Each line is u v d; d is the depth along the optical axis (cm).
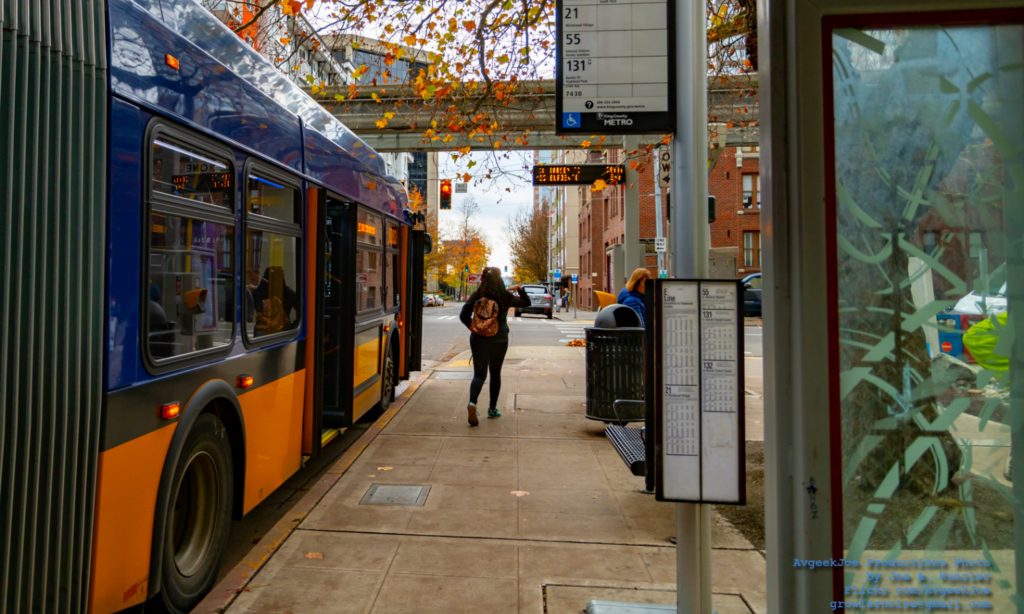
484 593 345
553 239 7519
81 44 245
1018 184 201
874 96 201
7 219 218
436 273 8194
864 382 205
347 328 600
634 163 1162
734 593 350
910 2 193
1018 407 203
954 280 203
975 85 201
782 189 199
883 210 203
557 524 445
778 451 200
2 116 219
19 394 220
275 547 404
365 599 337
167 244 297
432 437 684
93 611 249
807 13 194
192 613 321
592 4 287
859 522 206
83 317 243
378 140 1934
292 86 493
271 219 429
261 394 412
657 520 452
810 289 194
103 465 252
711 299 264
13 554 219
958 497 205
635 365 652
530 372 1182
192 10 341
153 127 285
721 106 967
